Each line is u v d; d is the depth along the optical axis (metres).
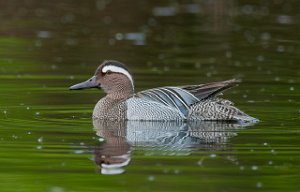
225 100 18.56
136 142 15.89
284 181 13.03
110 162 14.20
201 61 25.72
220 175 13.38
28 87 21.48
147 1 35.62
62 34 29.98
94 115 18.44
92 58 25.89
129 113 18.47
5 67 24.30
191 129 17.34
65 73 23.48
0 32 29.97
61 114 18.48
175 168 13.78
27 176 13.27
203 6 35.66
